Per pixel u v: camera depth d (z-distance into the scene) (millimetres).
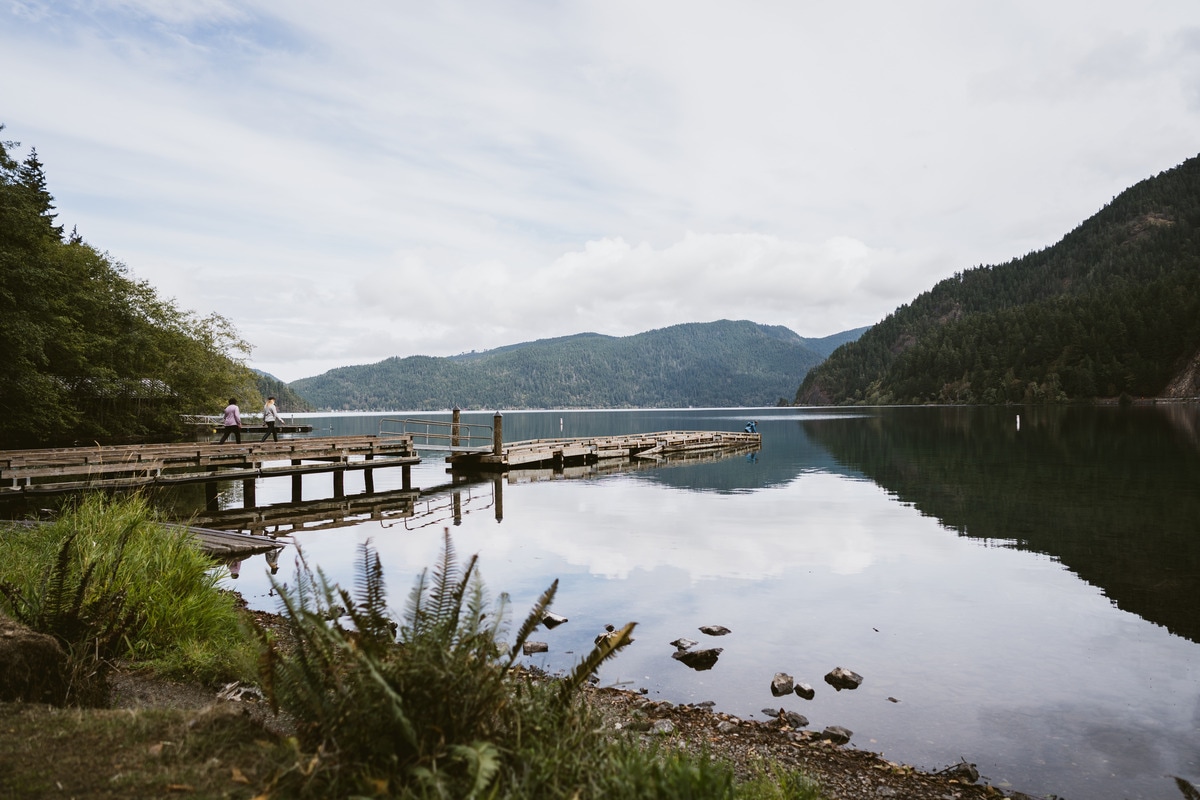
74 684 4199
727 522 18375
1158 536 15492
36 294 26750
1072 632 9320
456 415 35125
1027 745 6168
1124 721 6680
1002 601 10766
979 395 169125
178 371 45281
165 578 6742
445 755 2818
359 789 2672
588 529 17469
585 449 39188
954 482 26047
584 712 3691
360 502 22875
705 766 3361
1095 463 30797
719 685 7500
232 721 3295
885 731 6434
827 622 9750
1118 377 141500
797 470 32969
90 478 18531
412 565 13227
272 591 11055
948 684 7570
